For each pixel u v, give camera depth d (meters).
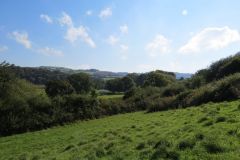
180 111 33.19
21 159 21.83
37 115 47.22
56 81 84.94
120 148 17.31
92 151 17.55
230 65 53.41
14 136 41.00
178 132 17.70
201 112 25.98
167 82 95.88
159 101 49.06
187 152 13.34
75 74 105.00
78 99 53.62
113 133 24.75
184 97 45.78
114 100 60.59
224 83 39.16
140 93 64.25
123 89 124.00
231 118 18.30
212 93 39.44
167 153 13.70
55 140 30.45
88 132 31.97
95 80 133.12
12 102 46.31
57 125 48.28
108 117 53.00
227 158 11.90
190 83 59.34
